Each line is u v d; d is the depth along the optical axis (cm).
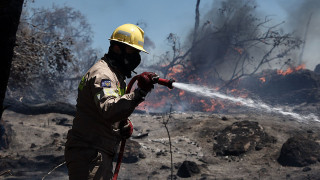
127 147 1180
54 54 1440
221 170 1120
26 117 1697
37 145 1305
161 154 1248
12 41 254
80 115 256
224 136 1336
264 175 1034
